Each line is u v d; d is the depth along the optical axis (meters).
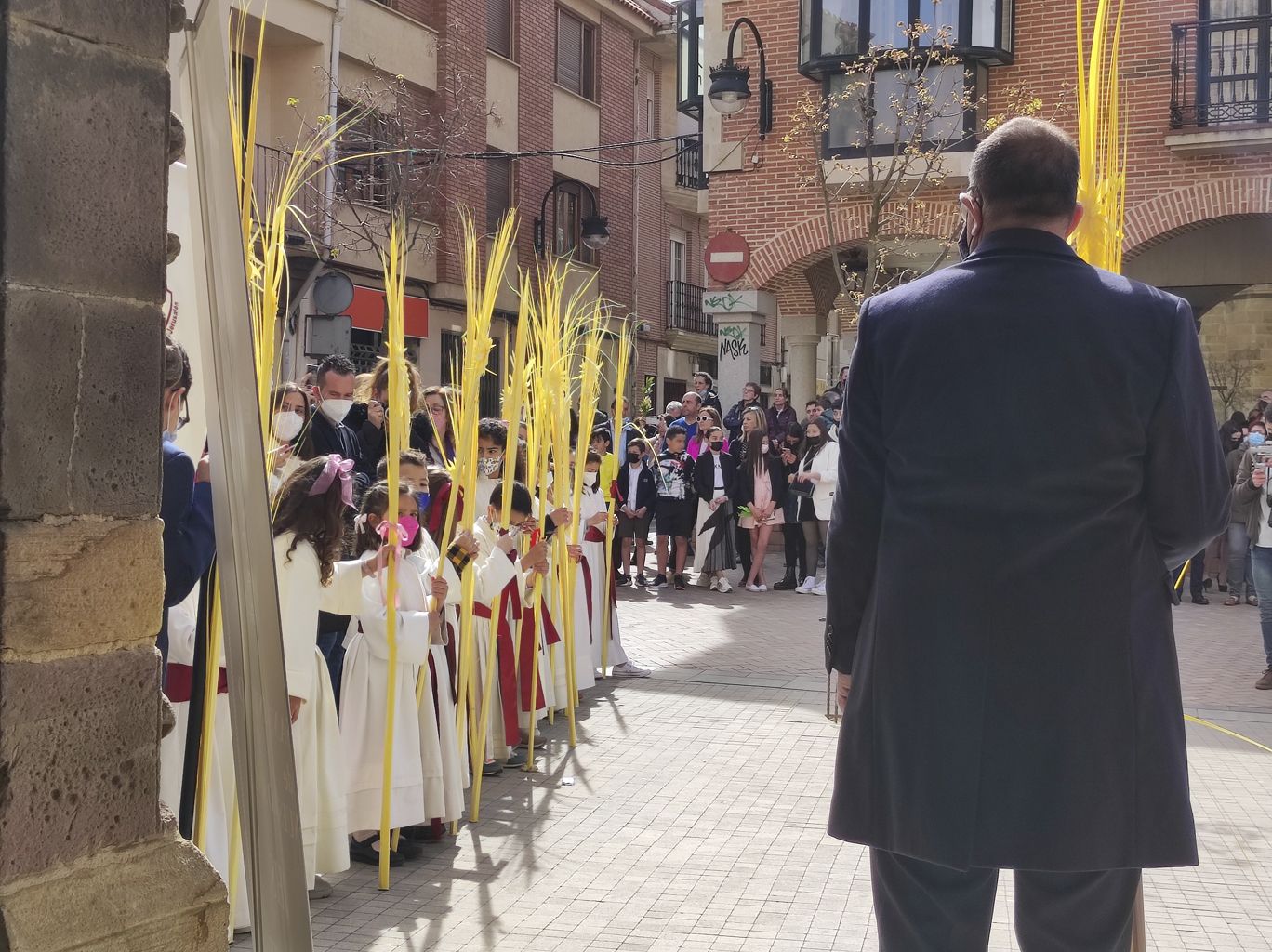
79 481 2.39
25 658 2.32
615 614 9.95
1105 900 2.74
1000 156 2.89
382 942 4.69
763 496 15.36
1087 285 2.77
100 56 2.41
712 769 7.19
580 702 8.98
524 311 6.89
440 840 5.92
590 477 9.91
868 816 2.82
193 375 4.34
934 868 2.79
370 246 19.30
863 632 2.90
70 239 2.36
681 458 15.64
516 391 6.83
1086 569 2.68
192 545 3.82
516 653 7.20
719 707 8.83
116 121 2.45
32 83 2.29
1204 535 2.75
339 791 5.18
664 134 31.05
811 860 5.63
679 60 23.16
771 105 19.25
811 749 7.62
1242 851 5.79
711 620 12.89
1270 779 6.97
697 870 5.50
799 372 21.67
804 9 18.75
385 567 5.44
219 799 4.59
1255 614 13.51
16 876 2.31
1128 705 2.67
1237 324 20.30
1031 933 2.81
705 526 15.30
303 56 19.22
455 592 6.20
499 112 24.12
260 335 4.59
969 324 2.76
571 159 26.50
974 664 2.69
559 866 5.56
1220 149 16.98
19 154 2.28
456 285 22.20
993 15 17.91
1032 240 2.85
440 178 21.30
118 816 2.47
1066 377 2.70
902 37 18.30
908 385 2.80
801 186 19.05
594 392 8.34
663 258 30.84
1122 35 17.45
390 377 5.43
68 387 2.37
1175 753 2.71
